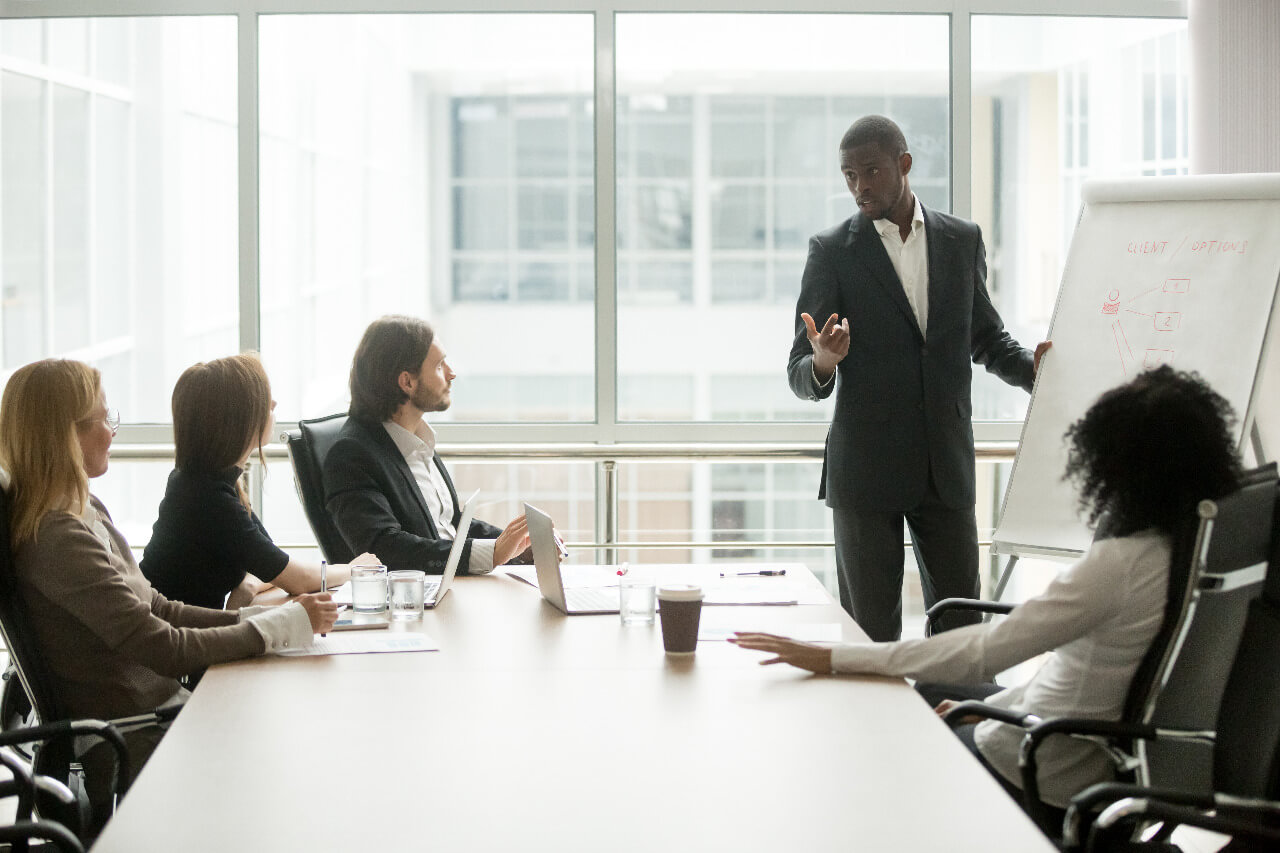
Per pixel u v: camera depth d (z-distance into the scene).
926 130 4.45
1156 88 4.42
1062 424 3.40
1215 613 1.97
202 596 2.68
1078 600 1.98
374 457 2.93
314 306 4.50
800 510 4.45
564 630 2.35
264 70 4.40
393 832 1.42
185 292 4.43
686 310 4.50
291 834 1.42
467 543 2.88
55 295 4.45
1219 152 4.05
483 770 1.61
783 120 4.45
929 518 3.51
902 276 3.49
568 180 4.47
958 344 3.47
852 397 3.47
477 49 4.44
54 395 2.21
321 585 2.61
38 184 4.42
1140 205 3.45
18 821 1.82
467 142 4.48
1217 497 1.89
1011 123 4.42
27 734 1.96
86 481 2.25
